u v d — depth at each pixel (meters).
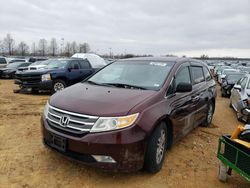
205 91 6.12
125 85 4.53
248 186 3.80
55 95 4.27
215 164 4.52
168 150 4.88
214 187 3.74
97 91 4.20
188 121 5.05
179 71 4.94
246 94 8.02
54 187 3.50
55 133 3.65
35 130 5.80
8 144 4.90
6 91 12.52
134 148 3.43
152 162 3.78
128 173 3.93
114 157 3.37
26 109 8.08
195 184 3.78
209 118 6.91
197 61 6.31
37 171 3.89
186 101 4.84
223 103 12.07
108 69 5.30
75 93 4.16
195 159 4.67
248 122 7.40
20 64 21.70
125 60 5.49
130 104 3.64
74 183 3.61
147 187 3.60
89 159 3.45
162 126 3.99
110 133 3.36
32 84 11.17
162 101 4.07
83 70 12.51
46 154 4.47
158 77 4.57
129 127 3.42
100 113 3.44
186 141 5.60
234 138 3.69
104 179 3.75
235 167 3.48
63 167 4.03
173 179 3.87
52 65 12.40
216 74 27.64
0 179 3.63
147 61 5.20
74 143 3.46
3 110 7.79
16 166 4.02
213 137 6.06
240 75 16.12
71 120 3.55
